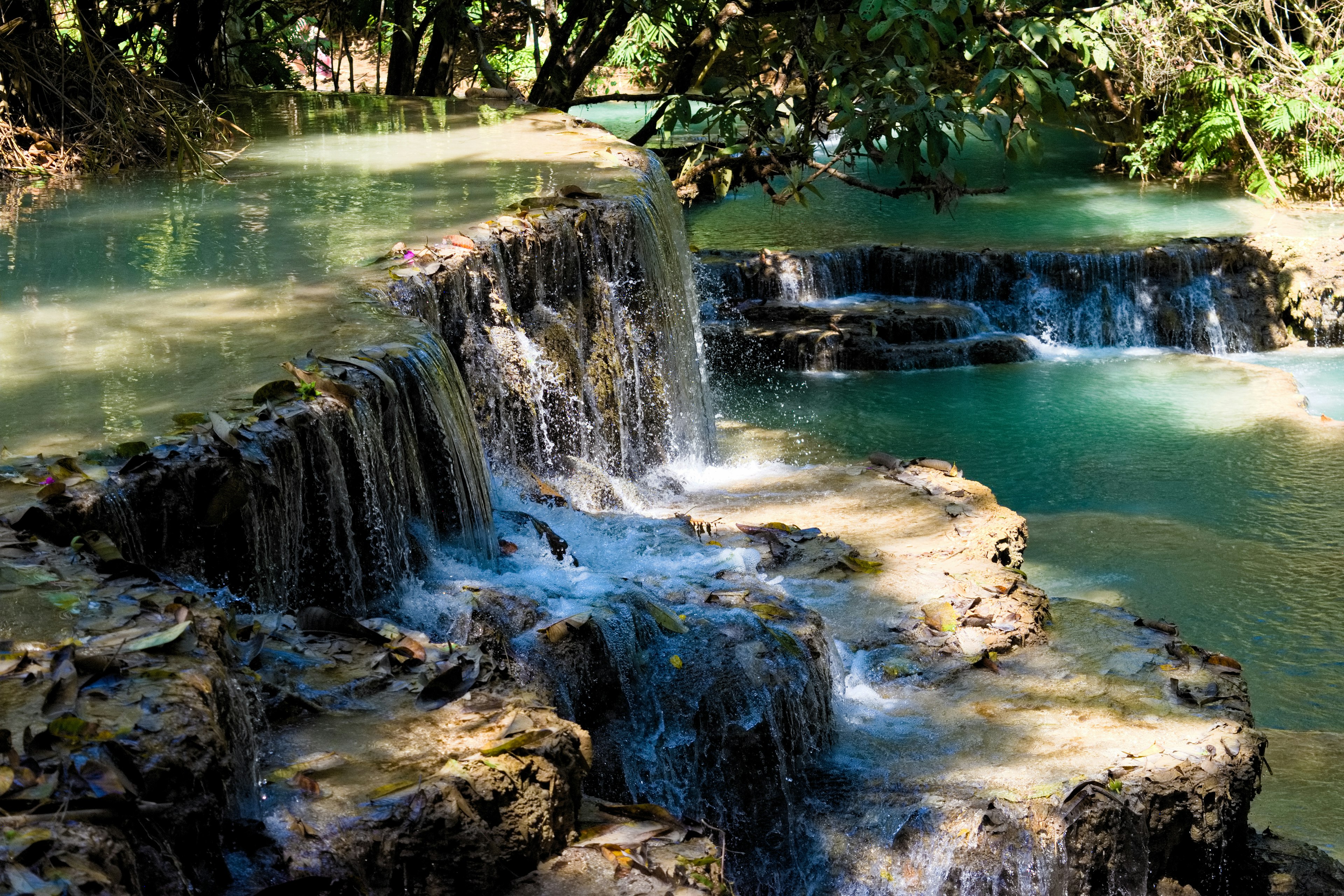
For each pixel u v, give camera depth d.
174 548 4.51
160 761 3.06
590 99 14.85
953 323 14.95
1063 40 12.90
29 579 3.77
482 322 7.45
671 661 5.66
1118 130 22.14
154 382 5.30
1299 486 10.96
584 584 6.02
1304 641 8.46
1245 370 14.35
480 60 15.07
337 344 5.79
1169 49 20.25
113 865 2.78
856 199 19.81
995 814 5.37
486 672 4.32
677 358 9.56
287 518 4.89
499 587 5.69
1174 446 11.91
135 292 6.62
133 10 13.02
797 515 8.39
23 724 3.06
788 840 5.51
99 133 9.74
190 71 12.34
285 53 21.36
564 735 3.97
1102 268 15.76
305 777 3.68
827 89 12.36
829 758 5.86
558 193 8.64
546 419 7.84
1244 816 5.87
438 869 3.60
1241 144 20.62
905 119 11.07
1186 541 9.86
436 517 5.93
